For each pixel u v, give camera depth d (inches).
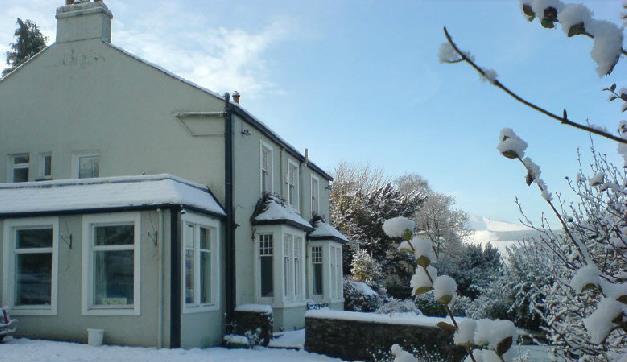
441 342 483.8
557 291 211.0
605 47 72.2
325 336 536.1
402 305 613.9
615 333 161.5
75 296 535.5
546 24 78.2
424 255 87.3
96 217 542.0
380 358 503.2
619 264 166.4
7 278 551.2
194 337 548.4
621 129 123.4
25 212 546.9
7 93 714.8
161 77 667.4
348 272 1429.6
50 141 692.1
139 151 661.9
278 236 693.3
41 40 1467.8
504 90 82.4
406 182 2404.0
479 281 1175.6
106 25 700.7
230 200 634.2
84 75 691.4
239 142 670.5
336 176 2078.0
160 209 529.0
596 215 183.5
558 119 81.9
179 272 525.3
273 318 682.8
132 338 519.5
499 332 80.9
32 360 424.5
